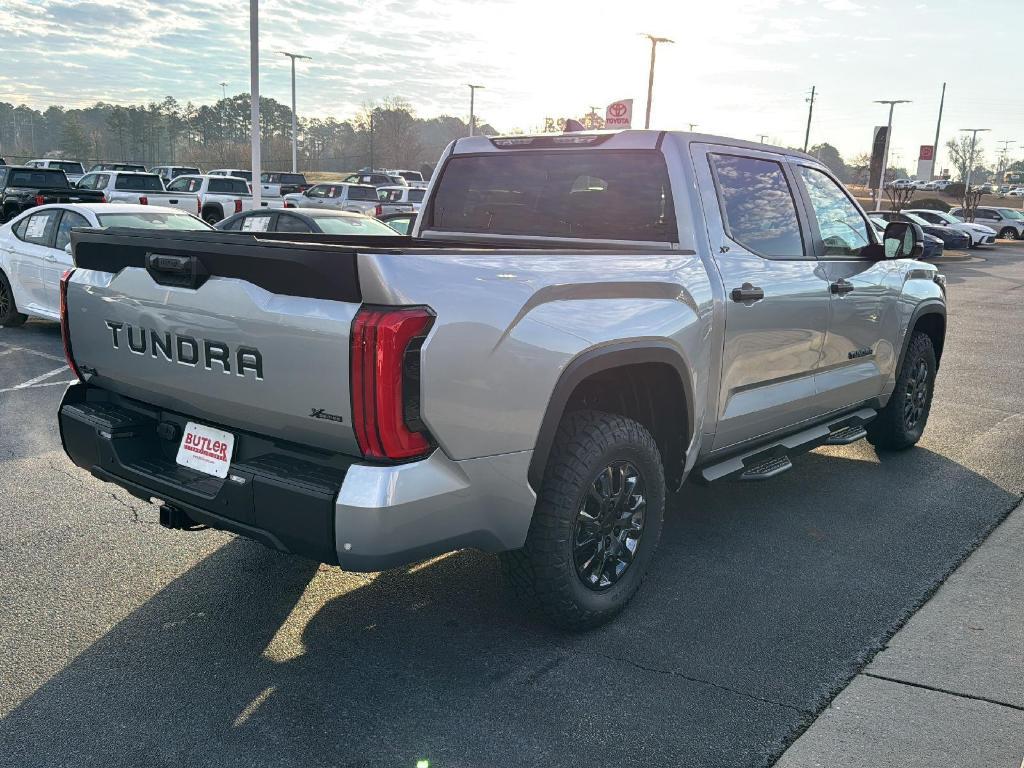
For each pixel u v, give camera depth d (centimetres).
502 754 267
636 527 357
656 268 353
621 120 3488
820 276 457
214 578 389
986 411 740
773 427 444
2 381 767
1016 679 311
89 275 344
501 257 292
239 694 298
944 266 2709
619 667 319
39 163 4300
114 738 273
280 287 272
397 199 2891
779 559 420
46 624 344
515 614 360
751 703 296
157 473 320
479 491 287
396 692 301
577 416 333
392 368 255
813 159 487
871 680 310
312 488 268
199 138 17625
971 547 437
